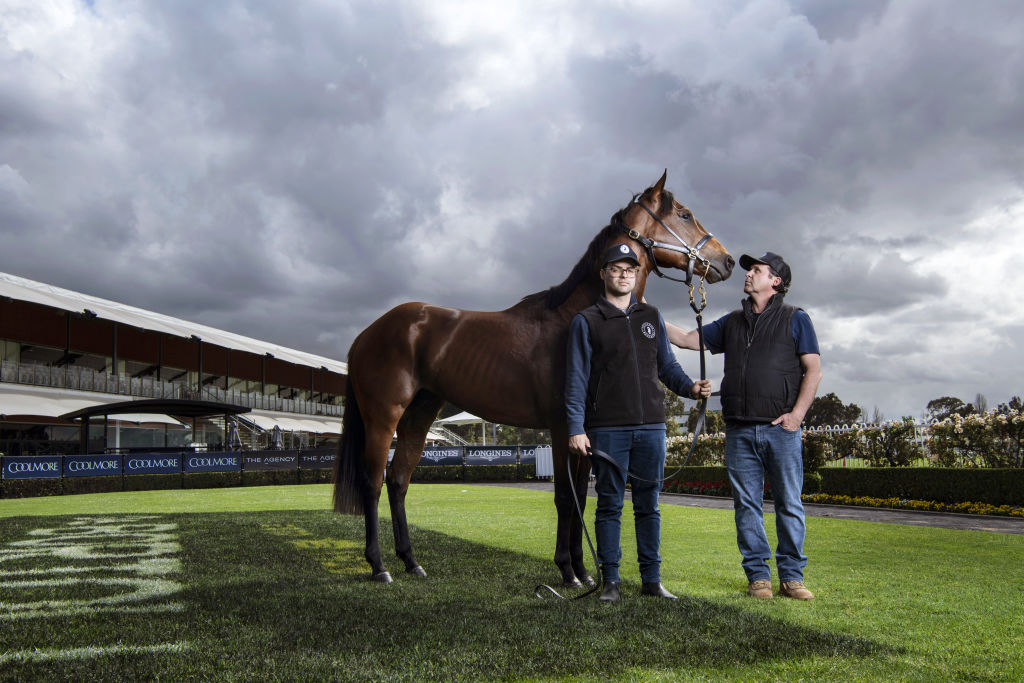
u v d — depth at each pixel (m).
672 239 4.54
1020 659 2.59
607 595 3.73
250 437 43.84
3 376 31.53
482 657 2.65
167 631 3.12
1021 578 4.33
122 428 36.59
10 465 18.61
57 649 2.87
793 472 3.95
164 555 5.69
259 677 2.47
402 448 5.11
